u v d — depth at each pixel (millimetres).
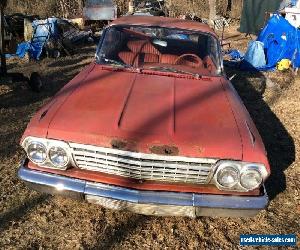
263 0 14578
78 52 10570
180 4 18875
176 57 4047
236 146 2746
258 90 7414
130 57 3996
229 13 19266
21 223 3236
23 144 2842
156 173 2742
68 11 17953
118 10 16719
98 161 2756
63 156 2789
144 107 3076
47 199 3559
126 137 2697
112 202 2865
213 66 4055
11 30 11047
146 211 2895
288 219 3570
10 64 8812
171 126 2854
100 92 3283
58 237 3129
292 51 9117
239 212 2855
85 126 2787
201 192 2803
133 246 3098
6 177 3824
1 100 5977
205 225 3402
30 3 17875
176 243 3168
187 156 2670
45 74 7812
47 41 9625
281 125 5727
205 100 3344
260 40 10008
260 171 2734
